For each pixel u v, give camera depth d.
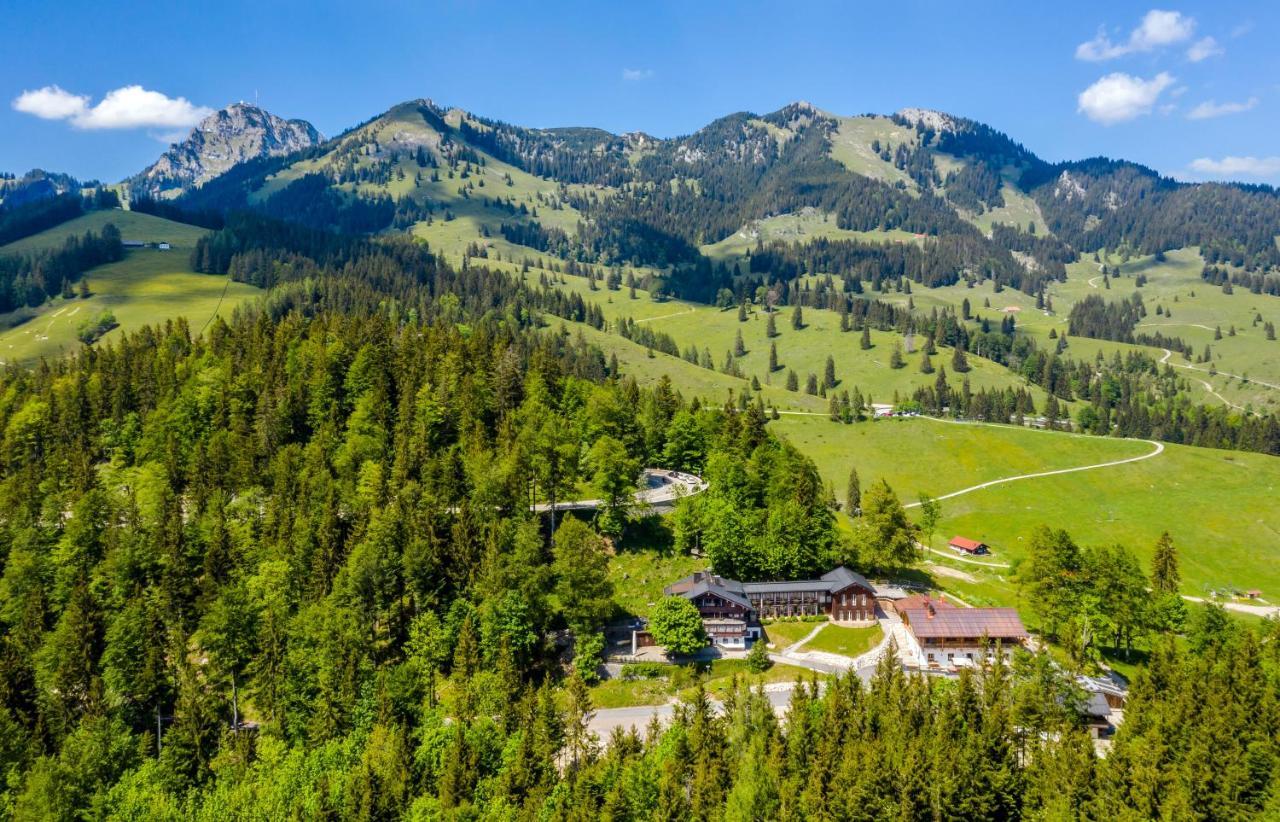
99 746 78.12
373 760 77.88
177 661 93.44
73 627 92.62
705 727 78.75
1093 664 101.06
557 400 171.62
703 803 72.50
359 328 181.75
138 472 135.75
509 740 83.06
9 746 77.50
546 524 130.88
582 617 102.62
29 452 146.12
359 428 144.62
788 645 111.25
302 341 180.50
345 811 72.94
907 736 77.19
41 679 88.00
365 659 93.25
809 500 135.75
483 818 71.62
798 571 127.31
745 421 167.12
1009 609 110.44
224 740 85.94
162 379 165.00
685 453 162.75
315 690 90.19
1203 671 87.50
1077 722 80.88
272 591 101.56
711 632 109.50
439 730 84.12
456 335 190.50
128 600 103.69
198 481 130.38
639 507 131.25
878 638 113.06
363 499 120.81
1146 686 85.44
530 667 100.94
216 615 92.62
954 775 70.94
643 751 82.19
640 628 110.88
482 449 138.50
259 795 74.12
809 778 73.69
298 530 112.69
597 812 72.50
